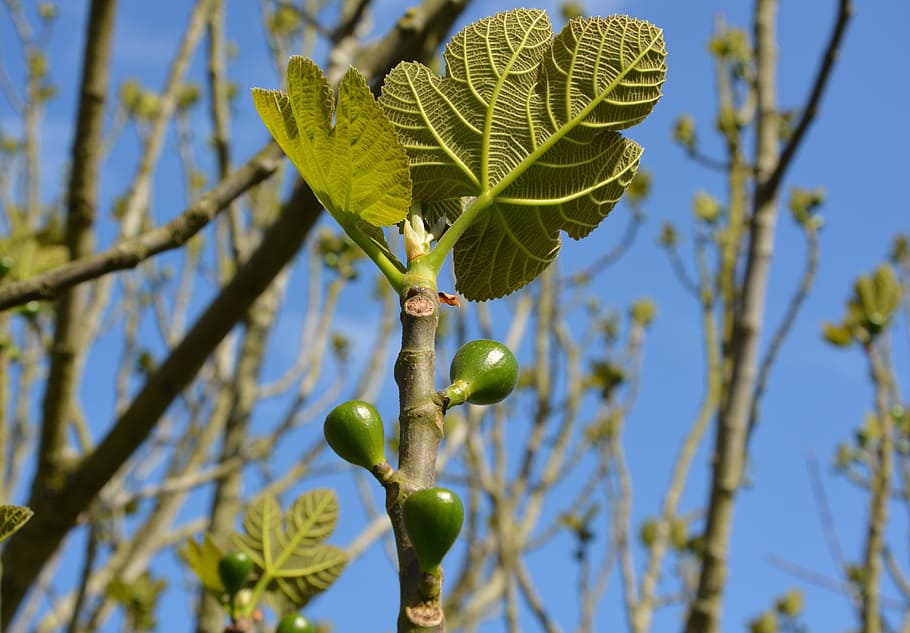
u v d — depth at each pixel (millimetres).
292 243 1298
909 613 2020
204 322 1350
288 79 802
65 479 1428
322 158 807
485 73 844
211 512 1980
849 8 1413
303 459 2172
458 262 859
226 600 931
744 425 1443
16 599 1417
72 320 1533
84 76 1511
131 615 1943
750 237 1523
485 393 788
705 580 1370
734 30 2531
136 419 1396
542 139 845
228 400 2393
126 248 1043
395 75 844
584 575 2480
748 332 1475
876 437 2199
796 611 2805
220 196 1067
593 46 844
